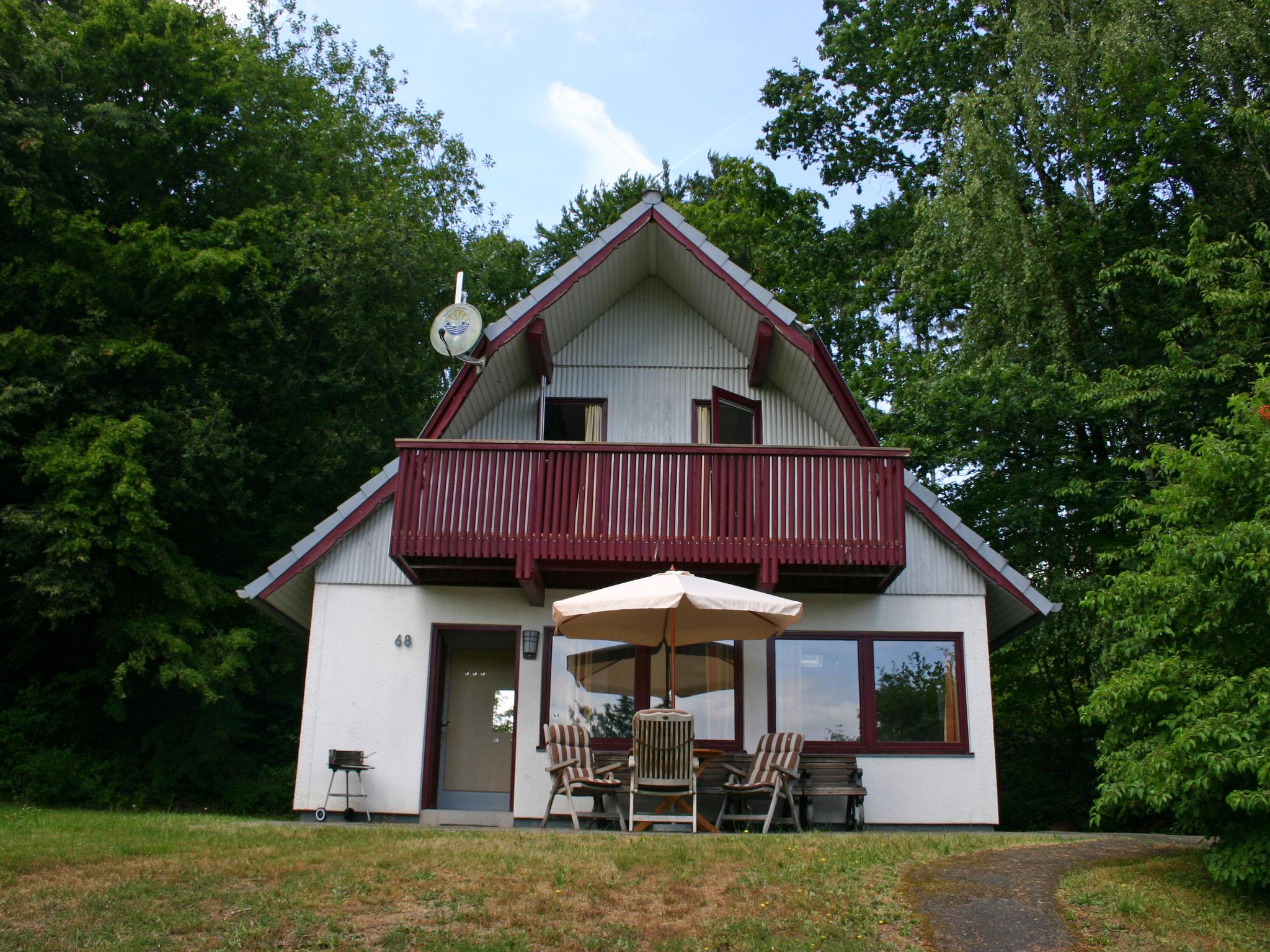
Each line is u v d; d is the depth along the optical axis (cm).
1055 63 2006
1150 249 1828
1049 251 2003
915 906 770
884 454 1344
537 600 1378
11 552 1770
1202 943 728
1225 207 1962
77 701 1978
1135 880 866
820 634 1399
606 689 1383
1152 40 1928
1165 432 1933
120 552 1803
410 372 2525
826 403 1495
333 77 3203
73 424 1883
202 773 1989
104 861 834
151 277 2056
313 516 2453
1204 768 782
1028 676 2161
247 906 725
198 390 2147
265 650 2170
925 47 2683
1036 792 2030
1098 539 1955
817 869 852
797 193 3102
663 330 1625
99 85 2150
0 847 873
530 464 1337
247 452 2169
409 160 3158
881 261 2797
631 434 1573
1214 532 871
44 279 1906
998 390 1986
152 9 2155
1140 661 868
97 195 2200
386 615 1400
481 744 1541
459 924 703
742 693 1378
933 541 1430
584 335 1614
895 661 1395
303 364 2378
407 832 1017
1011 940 716
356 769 1309
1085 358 2056
